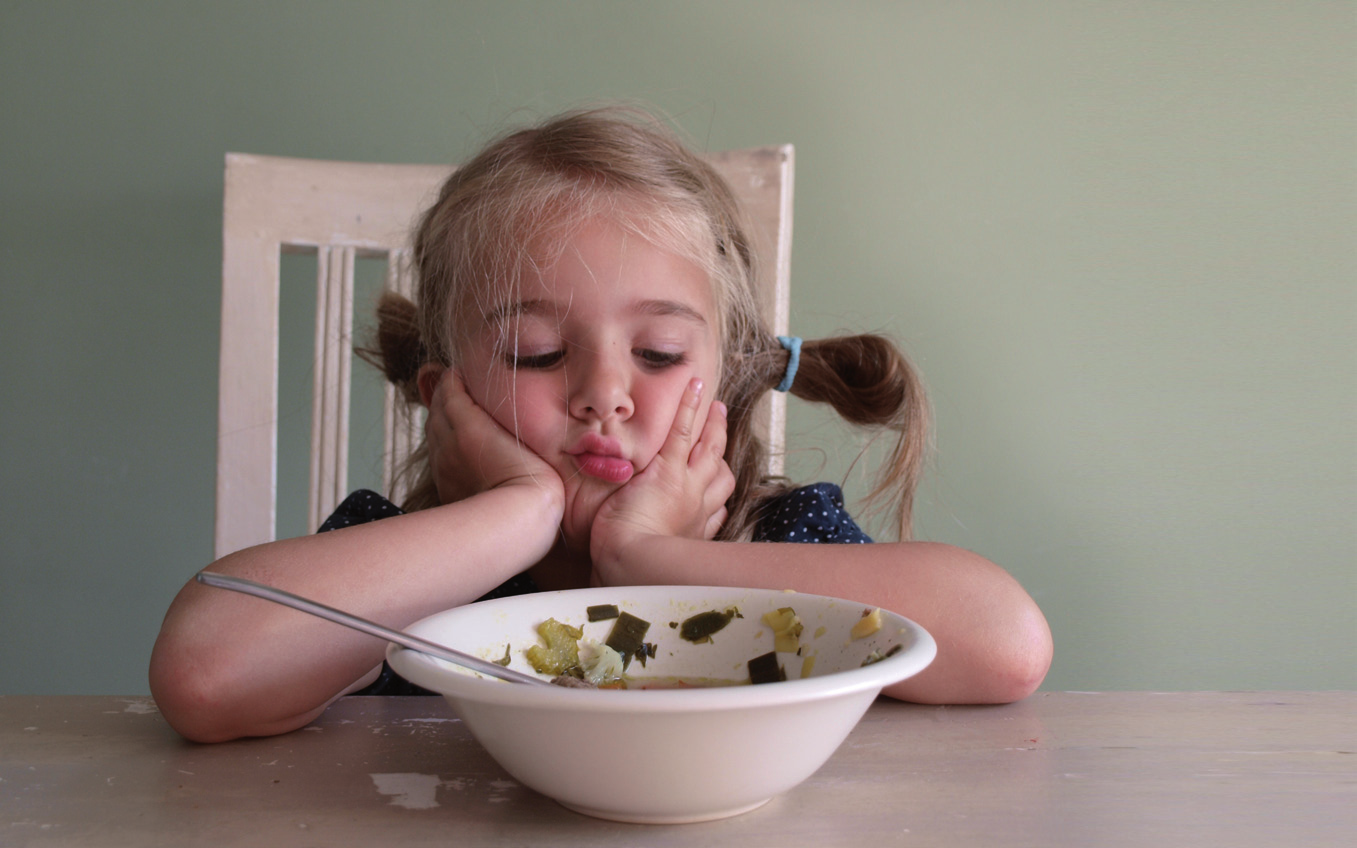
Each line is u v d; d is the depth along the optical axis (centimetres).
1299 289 179
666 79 178
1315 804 48
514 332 92
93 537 179
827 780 51
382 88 177
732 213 116
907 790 50
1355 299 178
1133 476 181
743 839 44
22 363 177
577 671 58
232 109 177
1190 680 182
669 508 89
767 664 58
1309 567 180
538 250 93
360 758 56
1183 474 181
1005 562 181
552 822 46
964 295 180
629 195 96
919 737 59
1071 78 179
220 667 58
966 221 179
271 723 60
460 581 71
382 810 48
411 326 128
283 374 176
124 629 181
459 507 76
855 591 68
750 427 118
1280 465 180
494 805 48
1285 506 180
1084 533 181
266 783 52
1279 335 179
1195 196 179
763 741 40
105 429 179
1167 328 180
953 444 180
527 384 91
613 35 178
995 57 179
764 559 72
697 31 178
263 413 138
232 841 44
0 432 178
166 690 58
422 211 139
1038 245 179
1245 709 65
